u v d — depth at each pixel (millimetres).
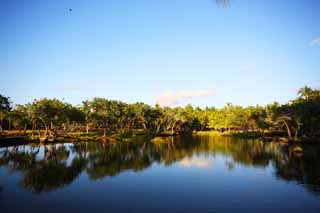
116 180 35562
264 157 53344
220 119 146000
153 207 24844
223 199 27031
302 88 85250
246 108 137375
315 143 72812
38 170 42438
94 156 57656
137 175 38531
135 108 130625
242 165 45281
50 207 25141
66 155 59250
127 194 29094
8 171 41562
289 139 81688
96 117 112625
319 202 25797
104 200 27094
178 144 83562
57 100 91875
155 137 110062
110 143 87438
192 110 176375
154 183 33812
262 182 33594
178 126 149500
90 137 100750
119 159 53500
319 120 69938
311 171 39156
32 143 83312
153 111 135875
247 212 23359
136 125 152000
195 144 83000
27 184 33594
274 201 26203
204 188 31219
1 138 81438
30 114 85875
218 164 46719
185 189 30906
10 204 26000
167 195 28625
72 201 26812
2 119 98625
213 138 108312
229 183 33375
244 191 29766
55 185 33125
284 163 46000
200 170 41625
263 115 117750
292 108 80625
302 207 24562
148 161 50844
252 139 99812
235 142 88062
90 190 30781
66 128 137875
